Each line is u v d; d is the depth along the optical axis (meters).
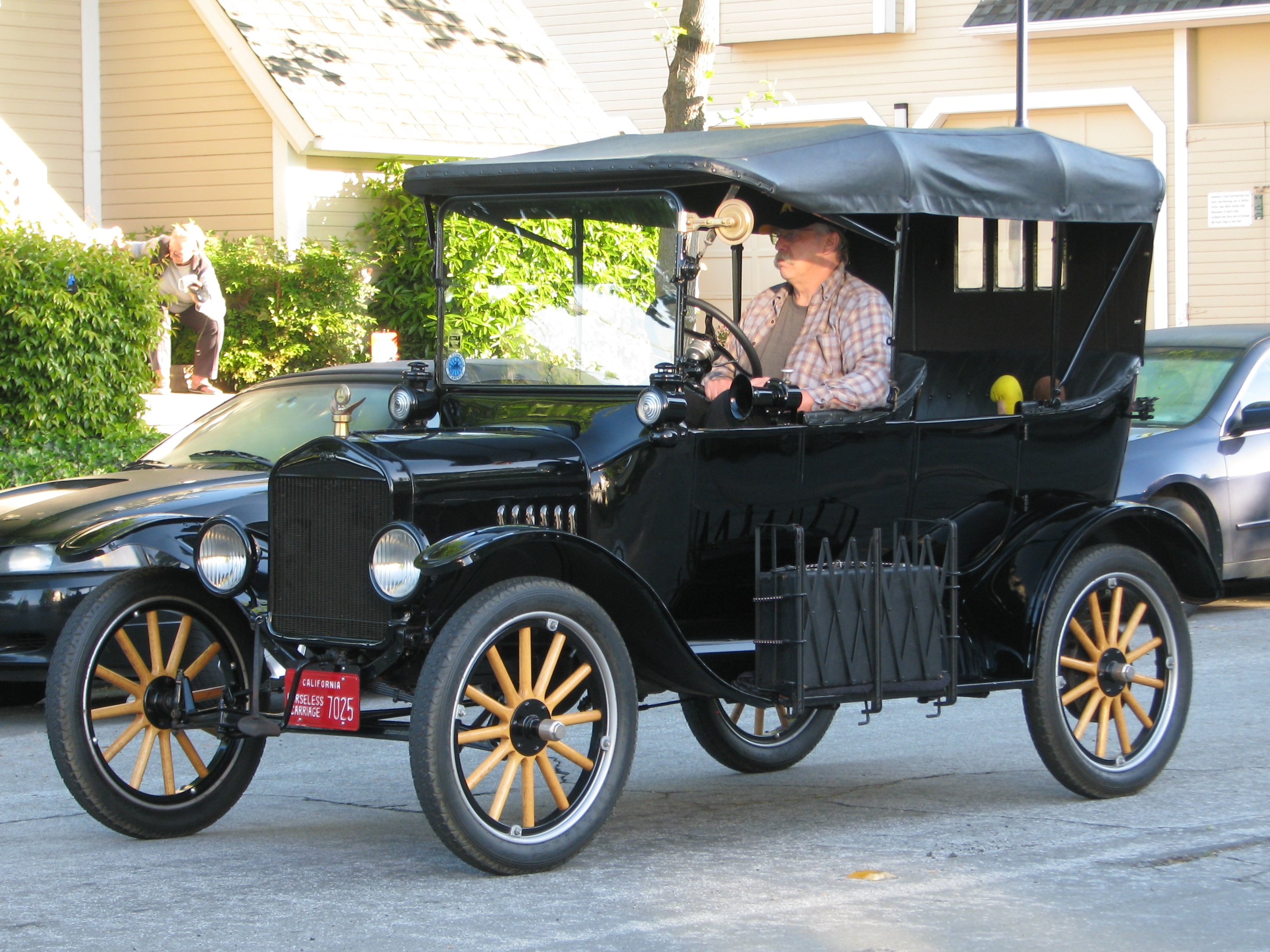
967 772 7.57
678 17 28.83
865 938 5.01
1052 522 6.94
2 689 10.27
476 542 5.42
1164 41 25.16
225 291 18.80
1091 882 5.65
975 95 26.69
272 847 6.27
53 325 14.23
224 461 9.86
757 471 6.36
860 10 27.00
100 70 21.05
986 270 7.23
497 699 5.99
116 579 6.31
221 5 19.95
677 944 4.96
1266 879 5.68
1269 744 8.00
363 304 19.33
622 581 5.74
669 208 6.25
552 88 22.62
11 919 5.30
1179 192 25.23
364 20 21.53
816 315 6.83
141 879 5.79
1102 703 6.97
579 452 6.19
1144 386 12.50
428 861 6.00
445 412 6.98
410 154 20.05
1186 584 7.42
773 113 28.14
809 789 7.24
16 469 13.32
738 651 6.40
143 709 6.38
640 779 7.50
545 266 6.68
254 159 19.97
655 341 6.34
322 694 5.88
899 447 6.66
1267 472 12.09
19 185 17.59
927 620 6.41
